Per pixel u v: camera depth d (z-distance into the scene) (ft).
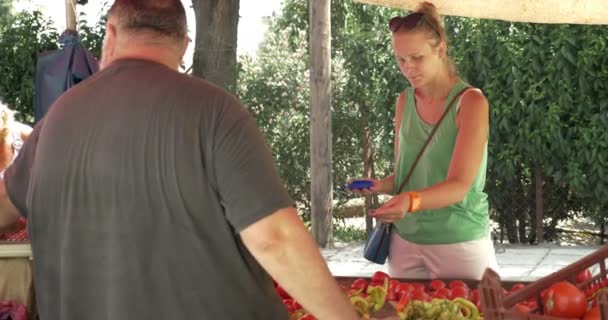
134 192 6.57
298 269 6.52
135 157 6.57
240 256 6.71
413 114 11.99
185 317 6.59
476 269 11.74
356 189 12.53
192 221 6.56
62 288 6.84
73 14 17.21
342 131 32.53
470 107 11.35
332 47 32.60
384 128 31.78
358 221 33.91
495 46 29.53
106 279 6.67
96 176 6.64
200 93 6.70
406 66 11.53
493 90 29.71
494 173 30.86
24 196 7.29
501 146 30.12
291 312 9.53
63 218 6.79
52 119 6.96
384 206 10.77
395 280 10.78
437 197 10.89
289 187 33.50
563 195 30.86
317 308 6.63
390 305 8.33
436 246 11.75
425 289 10.89
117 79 6.84
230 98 6.81
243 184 6.48
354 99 32.14
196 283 6.59
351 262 27.58
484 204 11.92
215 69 23.17
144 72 6.81
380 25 31.96
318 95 28.81
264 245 6.46
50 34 32.76
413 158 12.01
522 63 29.35
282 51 34.27
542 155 29.84
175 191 6.53
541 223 30.78
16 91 32.78
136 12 6.93
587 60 28.58
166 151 6.54
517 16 16.83
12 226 7.79
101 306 6.72
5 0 33.96
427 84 11.59
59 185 6.79
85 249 6.73
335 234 32.91
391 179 12.64
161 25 6.97
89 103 6.81
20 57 32.53
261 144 6.69
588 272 8.79
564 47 28.71
